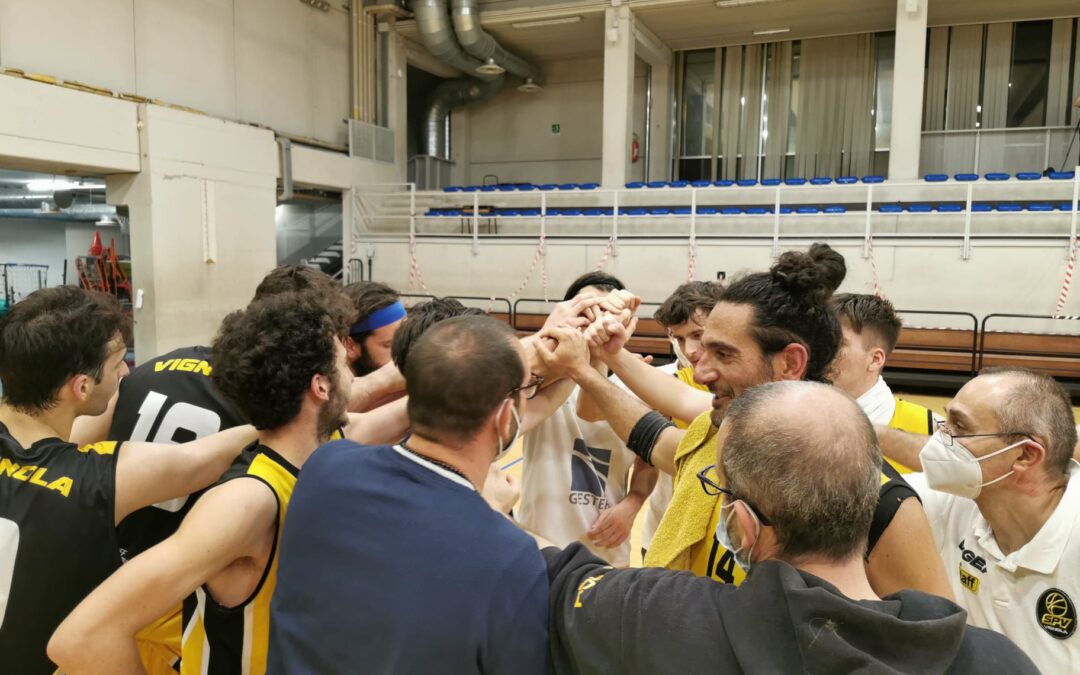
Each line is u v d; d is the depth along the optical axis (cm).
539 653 87
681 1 1127
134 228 876
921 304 888
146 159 857
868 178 1037
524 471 204
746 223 1009
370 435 145
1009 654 72
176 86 959
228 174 972
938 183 966
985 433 116
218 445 133
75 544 119
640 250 1023
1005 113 1202
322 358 113
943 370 824
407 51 1383
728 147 1378
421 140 1585
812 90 1317
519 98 1579
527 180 1586
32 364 125
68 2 816
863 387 171
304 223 1482
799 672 69
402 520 88
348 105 1290
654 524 238
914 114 1006
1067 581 115
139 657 98
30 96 735
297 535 93
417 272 1162
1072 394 760
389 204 1285
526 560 89
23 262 1511
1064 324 827
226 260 971
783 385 85
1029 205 904
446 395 91
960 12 1155
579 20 1229
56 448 125
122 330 140
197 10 986
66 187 1193
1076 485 117
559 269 1077
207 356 167
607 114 1176
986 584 126
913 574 97
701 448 121
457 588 84
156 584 94
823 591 70
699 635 76
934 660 68
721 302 116
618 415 144
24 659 118
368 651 84
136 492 124
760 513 79
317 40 1212
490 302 1117
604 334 145
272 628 94
